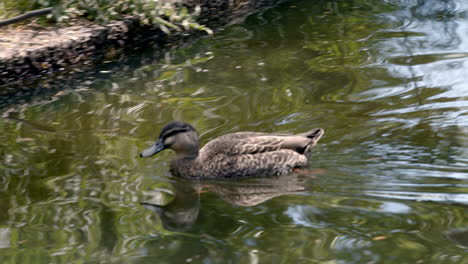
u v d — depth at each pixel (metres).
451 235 7.38
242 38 15.71
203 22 16.98
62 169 9.58
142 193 8.88
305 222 7.85
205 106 11.86
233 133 10.22
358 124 10.74
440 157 9.45
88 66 14.30
